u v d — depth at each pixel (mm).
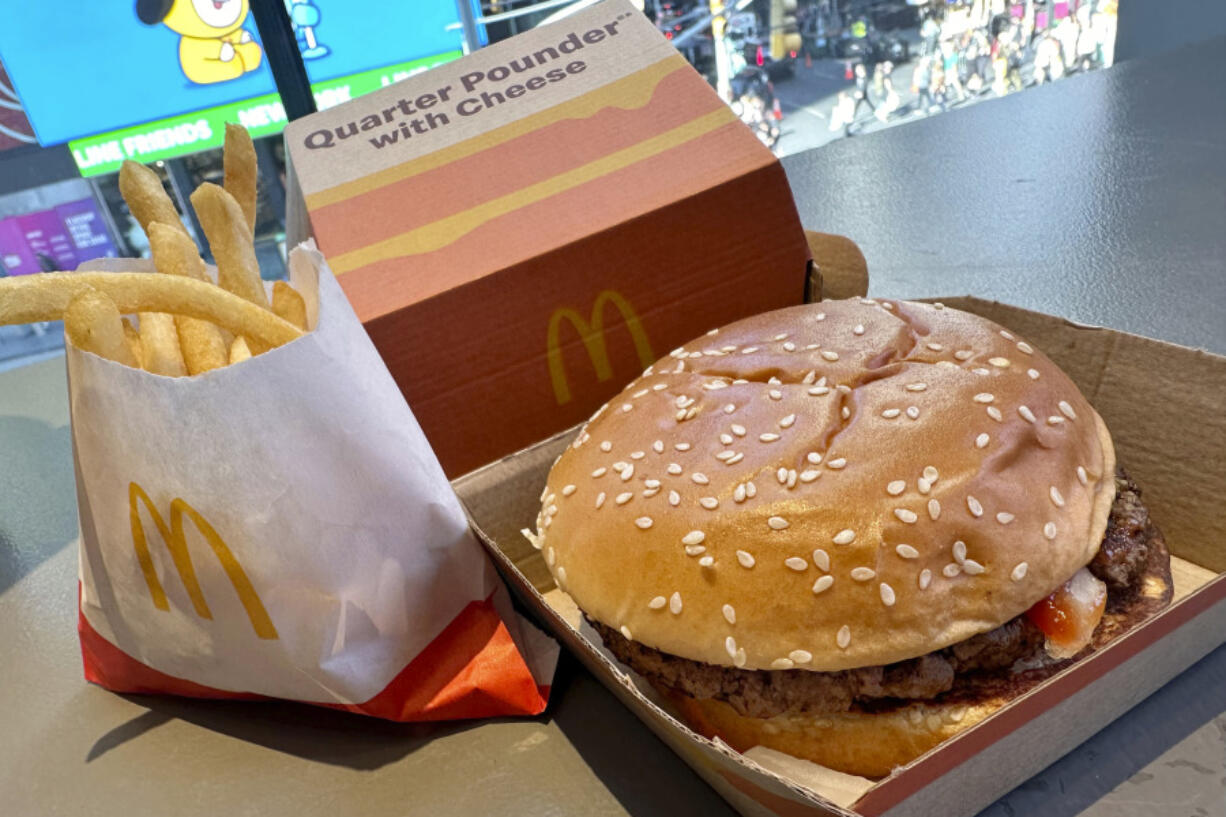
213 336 162
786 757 142
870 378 155
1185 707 139
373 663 150
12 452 297
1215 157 344
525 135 218
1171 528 177
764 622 133
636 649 149
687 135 214
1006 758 121
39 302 134
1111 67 491
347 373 141
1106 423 182
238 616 143
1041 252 292
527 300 196
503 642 158
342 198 208
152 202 174
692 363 176
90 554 152
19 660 193
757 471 143
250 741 162
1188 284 252
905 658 129
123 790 155
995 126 437
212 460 131
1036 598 131
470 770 149
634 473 155
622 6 242
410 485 149
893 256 312
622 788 141
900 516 131
